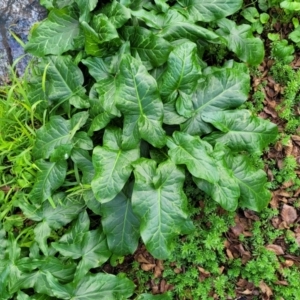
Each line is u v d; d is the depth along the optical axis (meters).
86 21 0.61
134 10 0.64
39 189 0.62
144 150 0.61
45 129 0.63
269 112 0.66
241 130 0.59
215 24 0.65
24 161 0.63
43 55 0.64
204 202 0.62
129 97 0.55
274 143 0.64
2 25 0.70
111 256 0.62
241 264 0.61
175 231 0.54
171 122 0.59
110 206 0.60
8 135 0.66
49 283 0.56
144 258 0.64
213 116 0.59
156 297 0.59
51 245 0.60
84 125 0.63
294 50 0.67
